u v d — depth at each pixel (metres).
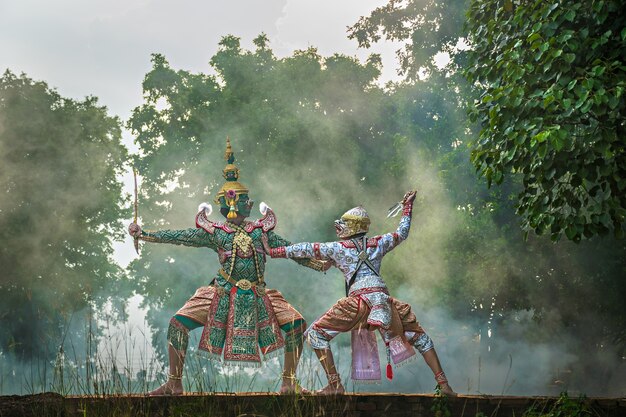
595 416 7.31
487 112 9.97
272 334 7.61
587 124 8.39
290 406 6.93
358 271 7.64
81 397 6.70
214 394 6.91
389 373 7.51
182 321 7.46
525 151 8.73
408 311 7.64
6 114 37.12
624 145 8.21
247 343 7.50
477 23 10.20
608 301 23.73
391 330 7.57
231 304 7.58
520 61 9.19
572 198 8.65
